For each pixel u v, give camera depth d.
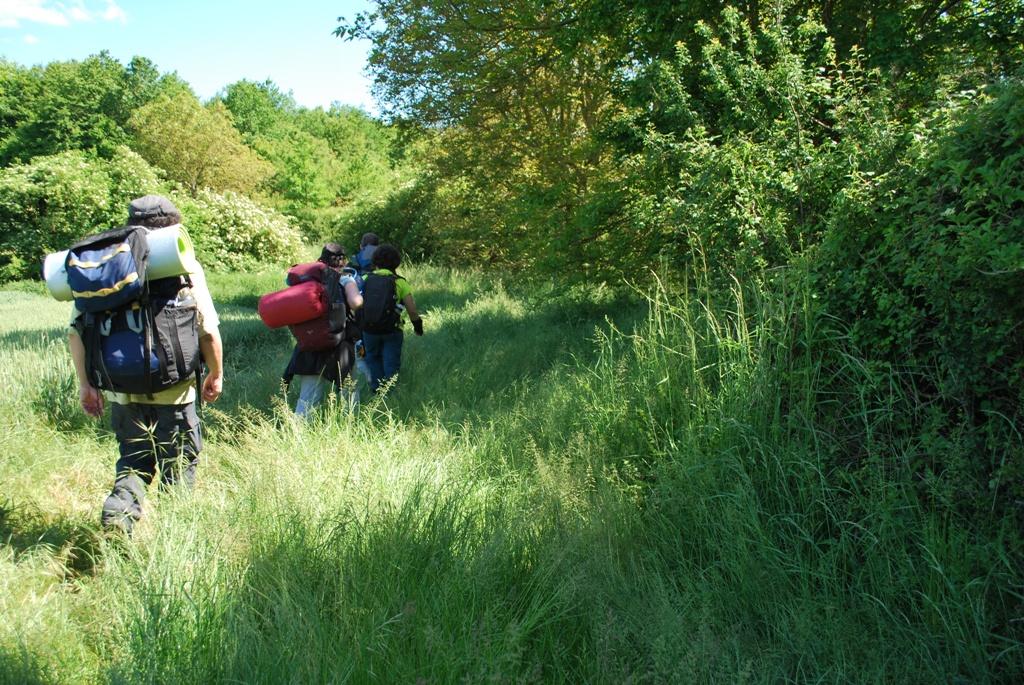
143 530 3.51
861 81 7.00
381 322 7.13
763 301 4.49
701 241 5.60
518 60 12.40
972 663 2.63
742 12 8.48
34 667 2.67
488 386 7.12
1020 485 2.92
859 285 3.81
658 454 4.21
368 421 5.28
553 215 10.23
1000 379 3.22
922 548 2.97
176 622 2.80
